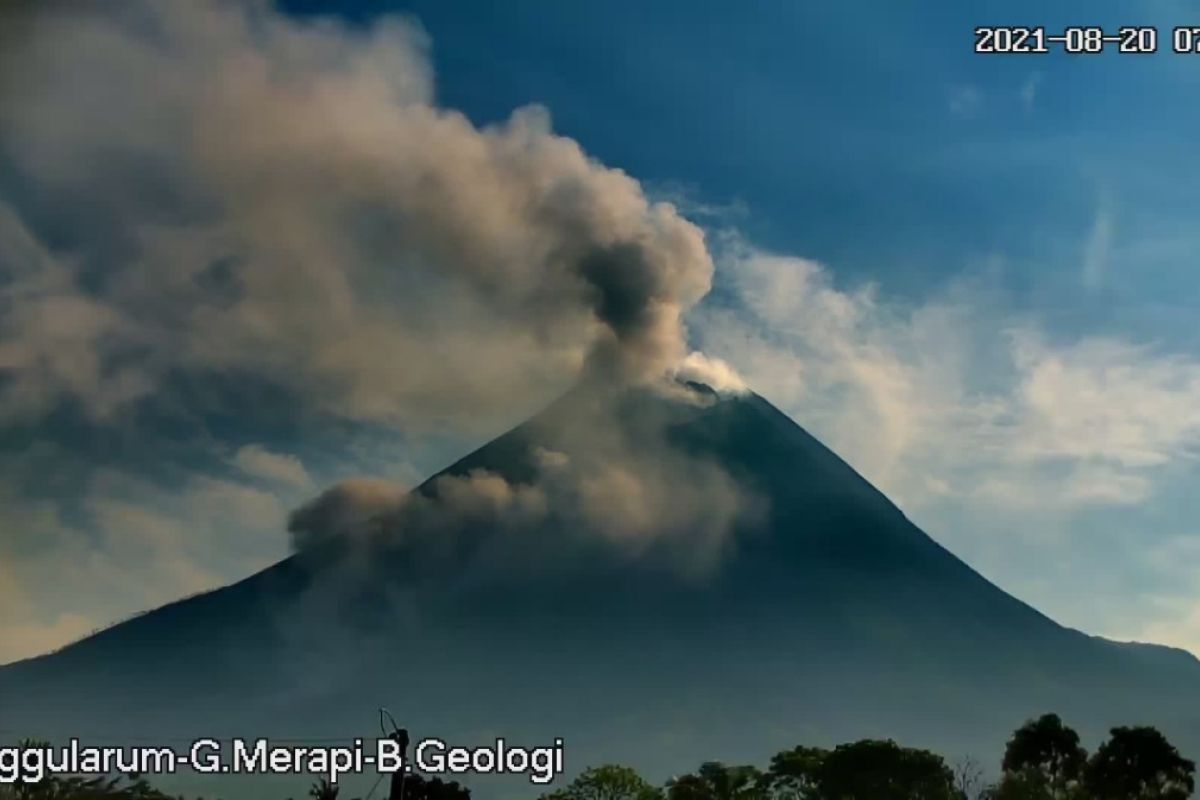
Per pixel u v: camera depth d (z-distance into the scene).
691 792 158.00
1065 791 130.25
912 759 143.50
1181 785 128.25
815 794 149.25
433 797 108.69
